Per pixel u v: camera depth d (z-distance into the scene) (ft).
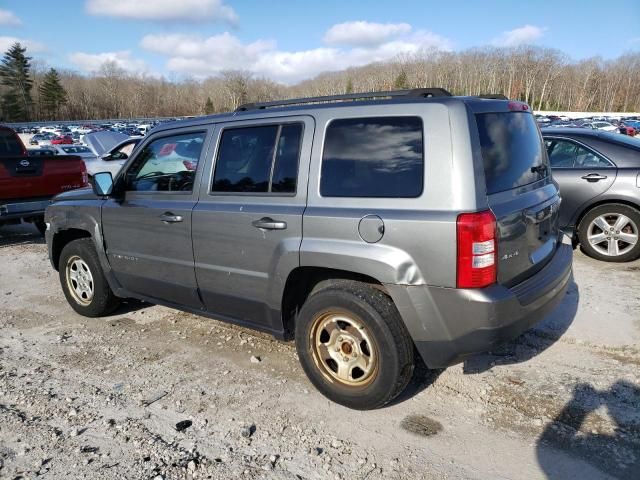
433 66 439.22
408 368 10.00
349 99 11.05
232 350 13.76
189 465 9.07
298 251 10.53
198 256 12.64
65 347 14.29
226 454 9.41
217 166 12.35
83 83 449.89
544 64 407.64
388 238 9.45
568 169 20.42
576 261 20.16
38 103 371.15
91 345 14.38
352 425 10.20
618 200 19.49
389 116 9.89
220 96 468.75
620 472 8.67
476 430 9.93
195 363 13.06
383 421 10.30
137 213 13.91
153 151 13.88
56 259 17.34
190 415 10.69
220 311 12.89
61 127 252.83
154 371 12.69
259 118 11.71
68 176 27.63
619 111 384.88
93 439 9.93
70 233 16.79
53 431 10.20
